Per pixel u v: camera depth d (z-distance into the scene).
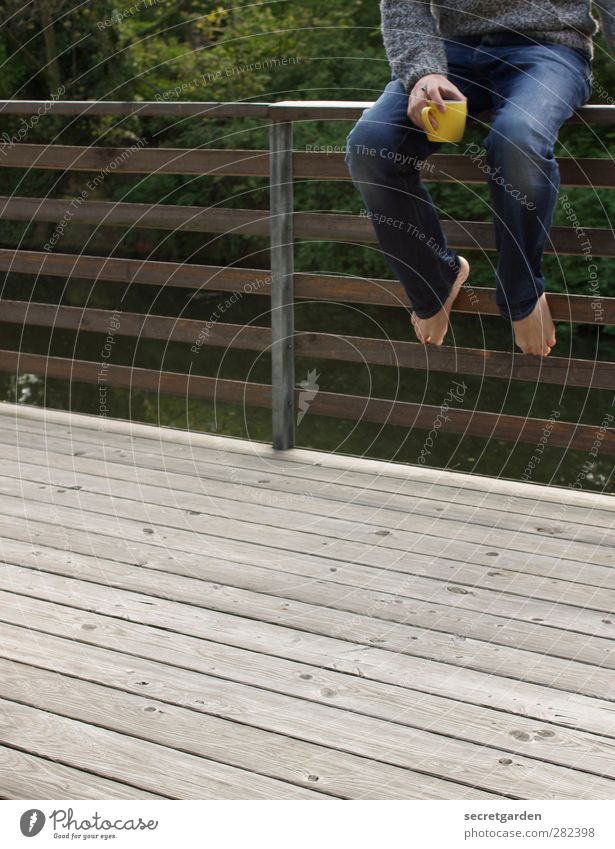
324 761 1.20
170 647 1.48
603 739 1.25
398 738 1.25
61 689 1.35
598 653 1.46
